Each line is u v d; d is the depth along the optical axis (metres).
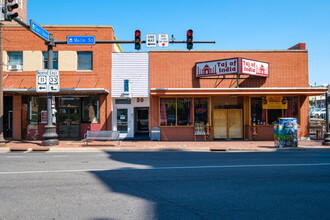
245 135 18.03
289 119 13.83
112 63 18.02
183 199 5.21
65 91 16.38
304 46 20.09
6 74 17.50
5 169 8.09
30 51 17.64
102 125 17.73
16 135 17.64
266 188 5.98
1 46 14.40
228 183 6.41
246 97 18.03
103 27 17.95
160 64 17.98
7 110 18.66
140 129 18.80
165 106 17.69
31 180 6.68
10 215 4.38
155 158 10.48
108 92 17.39
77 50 17.75
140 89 17.92
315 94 16.58
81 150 13.19
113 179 6.79
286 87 17.55
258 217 4.32
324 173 7.52
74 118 18.12
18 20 11.39
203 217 4.30
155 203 4.97
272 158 10.46
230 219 4.23
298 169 8.09
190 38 13.09
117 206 4.80
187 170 7.94
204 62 17.64
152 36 13.21
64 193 5.59
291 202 5.05
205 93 16.58
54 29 17.75
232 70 16.75
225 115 18.34
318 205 4.88
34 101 17.97
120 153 12.20
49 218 4.25
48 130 14.39
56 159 10.17
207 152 12.69
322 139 18.12
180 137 17.58
